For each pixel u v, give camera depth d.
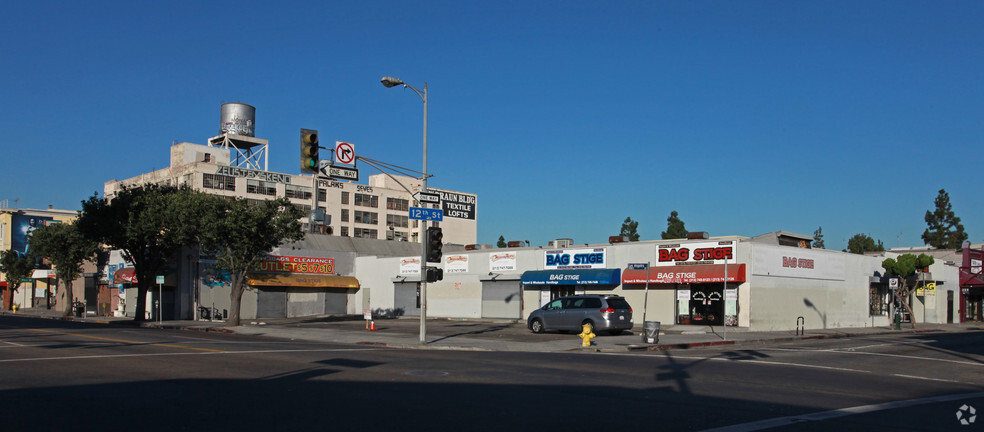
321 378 14.34
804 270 37.78
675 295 36.34
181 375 14.63
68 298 54.50
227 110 99.81
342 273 53.31
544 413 10.55
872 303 44.12
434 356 20.00
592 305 29.88
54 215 94.69
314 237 55.50
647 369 16.89
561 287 40.97
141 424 9.52
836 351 23.95
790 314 36.38
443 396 12.09
